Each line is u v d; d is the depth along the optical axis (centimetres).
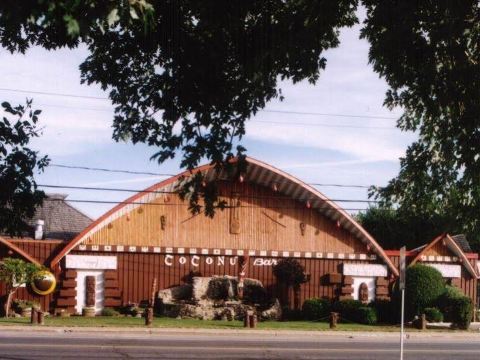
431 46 1160
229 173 1193
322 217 4191
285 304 4038
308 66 1224
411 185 1474
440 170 1408
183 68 1142
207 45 1136
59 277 3719
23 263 3450
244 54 1167
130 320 3338
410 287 3709
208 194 1212
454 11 1088
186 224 3969
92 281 3750
